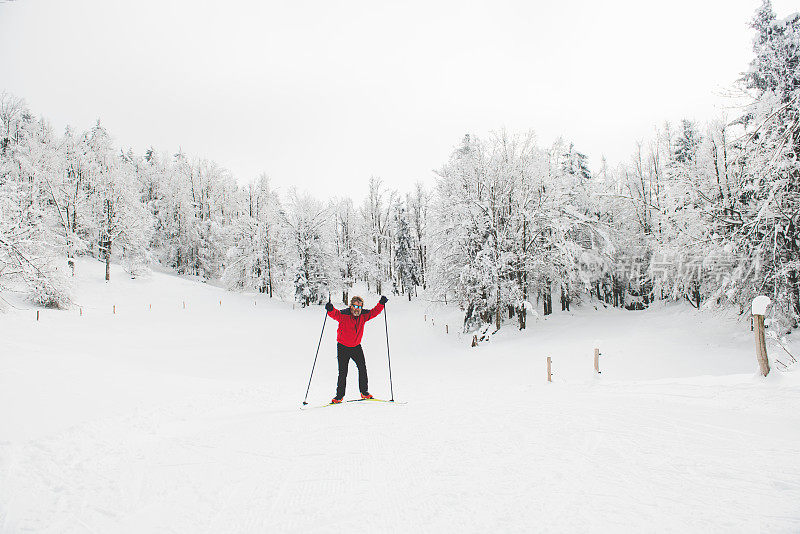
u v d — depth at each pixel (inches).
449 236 1175.6
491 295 1090.1
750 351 691.4
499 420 202.5
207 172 2491.4
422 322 1440.7
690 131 1396.4
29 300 1194.6
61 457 182.4
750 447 136.4
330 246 1946.4
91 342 925.8
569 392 285.4
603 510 99.3
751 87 717.3
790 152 528.4
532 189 1139.3
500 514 101.7
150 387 377.4
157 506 125.2
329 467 148.1
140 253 1845.5
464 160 1231.5
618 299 1683.1
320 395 404.8
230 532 104.1
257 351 1040.2
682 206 906.7
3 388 298.4
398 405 266.8
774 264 690.8
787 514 90.8
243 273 1983.3
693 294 1107.3
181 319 1392.7
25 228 601.9
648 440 151.5
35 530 114.3
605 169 1798.7
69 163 1927.9
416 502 113.3
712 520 90.4
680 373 617.6
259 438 194.9
